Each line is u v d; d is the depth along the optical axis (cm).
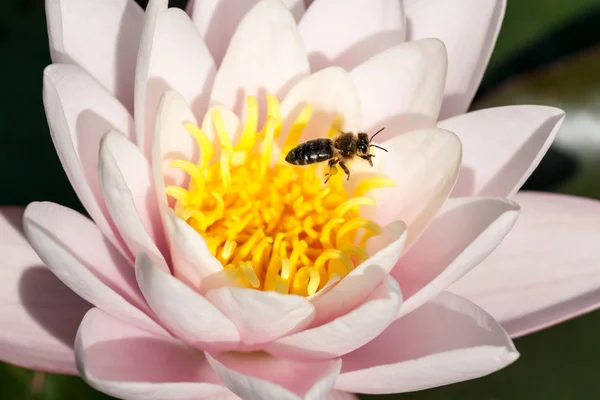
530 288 30
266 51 29
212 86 29
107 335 27
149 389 26
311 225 29
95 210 27
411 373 27
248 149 29
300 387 27
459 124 29
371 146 29
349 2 30
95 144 28
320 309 28
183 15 28
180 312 26
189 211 28
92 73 29
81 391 30
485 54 30
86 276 26
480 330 27
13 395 30
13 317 28
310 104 29
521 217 30
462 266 27
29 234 26
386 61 29
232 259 29
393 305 26
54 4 28
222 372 27
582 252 30
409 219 29
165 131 28
